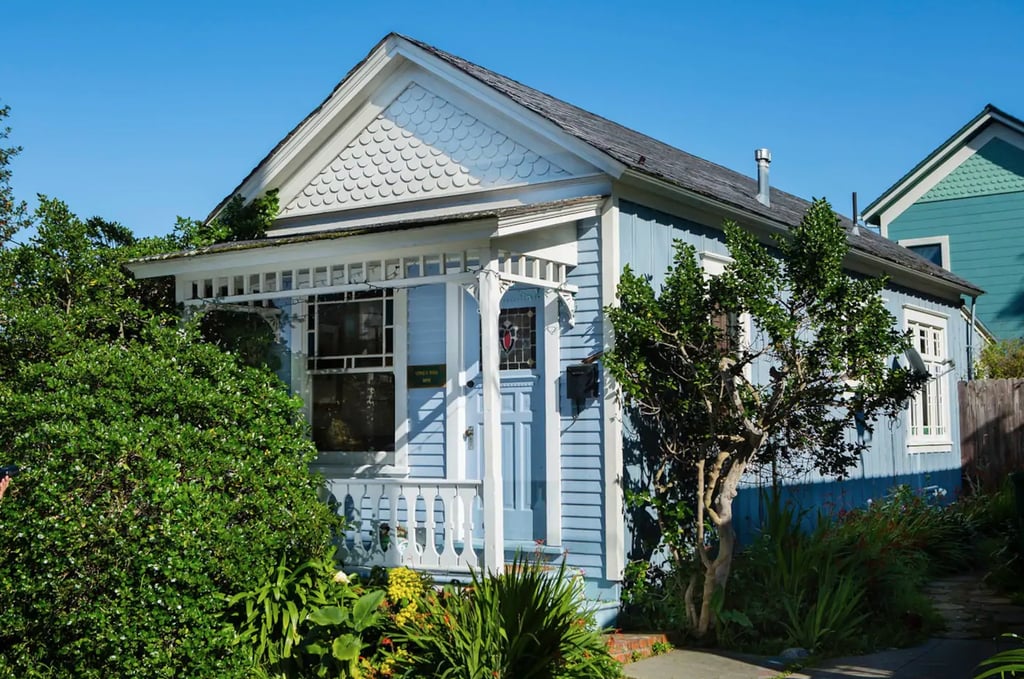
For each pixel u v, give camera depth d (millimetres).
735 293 9273
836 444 10289
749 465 10867
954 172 25703
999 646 9102
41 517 7176
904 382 9578
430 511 9406
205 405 8508
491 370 8961
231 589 8023
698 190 10648
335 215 12055
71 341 10328
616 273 9930
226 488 8195
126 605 7184
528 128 10586
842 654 8898
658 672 8195
